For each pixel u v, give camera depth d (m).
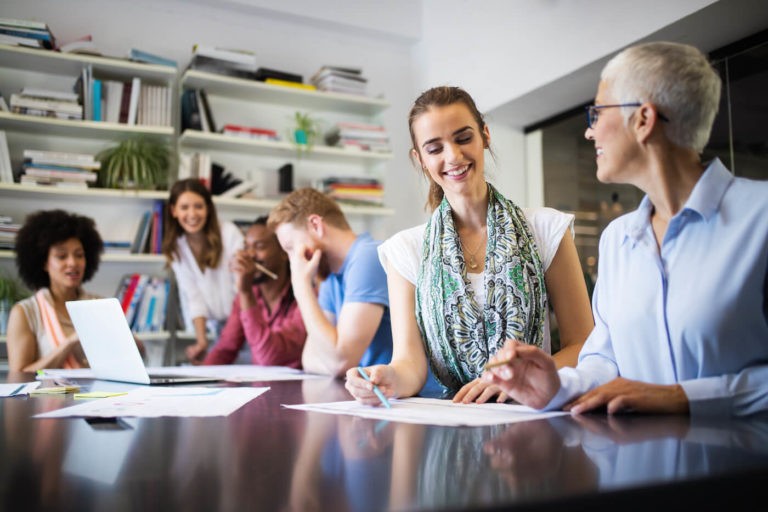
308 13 4.20
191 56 4.00
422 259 1.36
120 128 3.55
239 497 0.48
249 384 1.51
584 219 3.68
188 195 3.41
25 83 3.62
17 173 3.46
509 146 4.07
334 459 0.61
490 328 1.28
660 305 0.95
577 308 1.33
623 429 0.74
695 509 0.48
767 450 0.59
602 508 0.45
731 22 2.67
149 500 0.47
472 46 3.97
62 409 1.01
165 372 1.88
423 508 0.43
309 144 4.04
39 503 0.47
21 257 2.54
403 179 4.54
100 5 3.79
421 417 0.88
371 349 1.82
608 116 0.94
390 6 4.46
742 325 0.89
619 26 2.92
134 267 3.82
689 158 0.94
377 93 4.56
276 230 1.96
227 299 3.55
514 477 0.51
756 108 2.79
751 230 0.88
